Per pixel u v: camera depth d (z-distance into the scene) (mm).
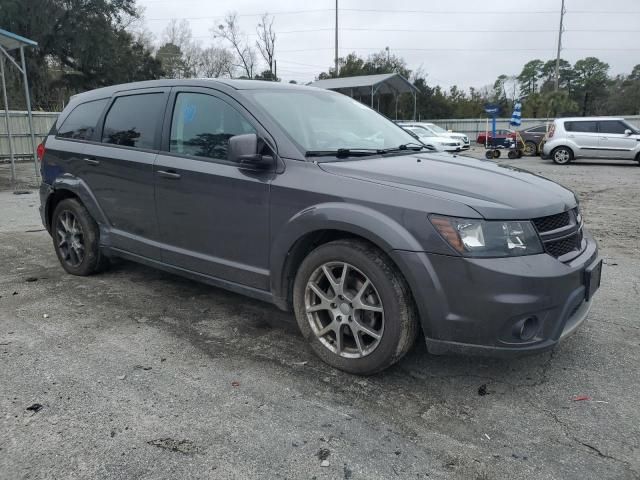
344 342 3279
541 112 50156
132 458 2461
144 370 3297
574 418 2807
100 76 40281
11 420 2746
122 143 4496
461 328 2789
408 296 2941
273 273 3449
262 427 2709
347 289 3186
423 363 3400
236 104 3713
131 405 2898
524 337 2787
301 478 2340
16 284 4977
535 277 2711
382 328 3020
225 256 3762
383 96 46625
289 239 3297
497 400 2980
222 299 4566
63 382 3137
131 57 42500
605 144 18891
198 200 3822
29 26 32594
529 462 2455
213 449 2531
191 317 4168
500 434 2668
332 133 3816
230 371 3293
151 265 4398
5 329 3918
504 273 2688
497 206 2797
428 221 2801
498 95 74938
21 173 15180
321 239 3346
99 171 4637
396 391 3066
